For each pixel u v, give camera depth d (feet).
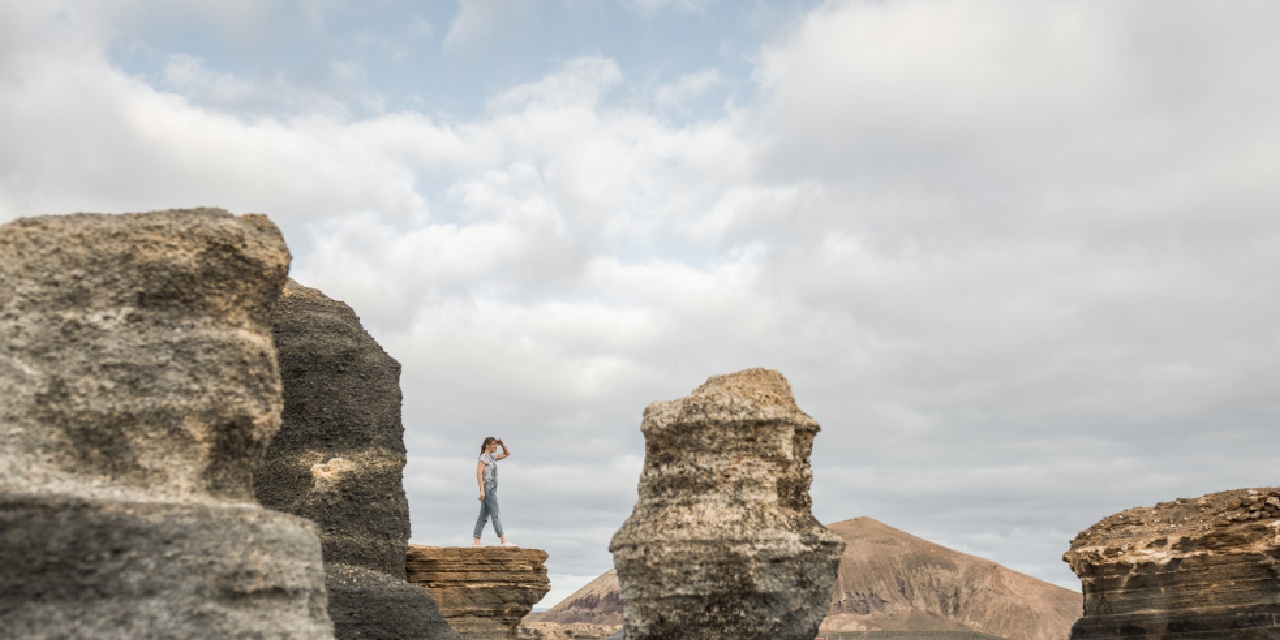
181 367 48.85
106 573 41.50
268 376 52.11
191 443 48.52
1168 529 114.52
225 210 53.67
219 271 51.03
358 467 87.04
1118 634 113.70
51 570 40.47
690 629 66.69
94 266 48.65
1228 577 106.11
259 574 45.27
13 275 47.34
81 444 46.39
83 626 40.40
